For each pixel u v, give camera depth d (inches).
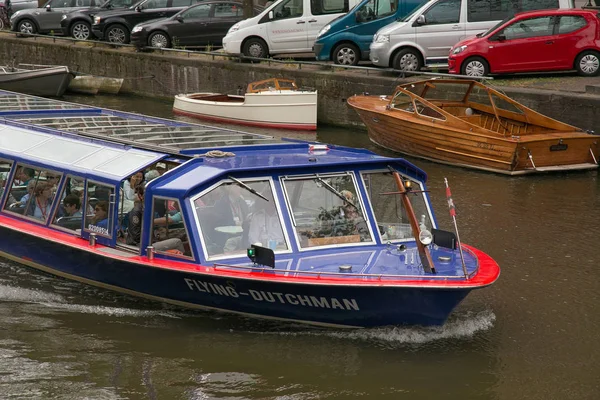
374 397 440.8
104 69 1483.8
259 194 509.0
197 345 495.8
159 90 1413.6
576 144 909.8
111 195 541.6
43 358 484.4
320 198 520.4
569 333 515.5
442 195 815.7
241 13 1467.8
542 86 1018.1
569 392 446.6
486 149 906.7
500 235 694.5
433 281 471.8
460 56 1077.8
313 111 1166.3
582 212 759.7
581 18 1069.1
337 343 495.5
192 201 498.6
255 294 498.9
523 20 1074.7
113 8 1578.5
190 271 492.1
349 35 1217.4
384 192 537.0
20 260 617.6
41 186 594.2
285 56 1336.1
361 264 498.0
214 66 1322.6
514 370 469.1
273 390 447.2
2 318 535.2
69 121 674.2
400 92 1001.5
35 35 1590.8
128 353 489.1
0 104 758.5
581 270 617.0
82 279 579.8
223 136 609.3
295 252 506.9
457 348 492.7
